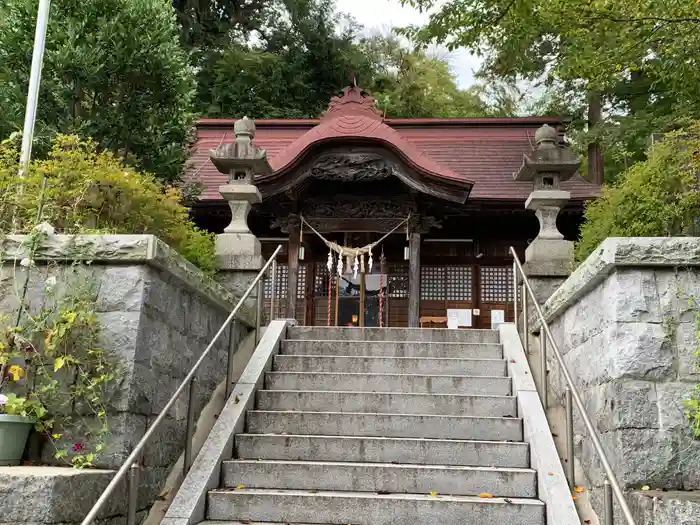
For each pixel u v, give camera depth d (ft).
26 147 22.24
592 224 22.85
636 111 55.01
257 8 82.17
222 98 71.15
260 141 48.11
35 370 14.25
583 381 16.81
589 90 55.36
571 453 15.53
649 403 13.65
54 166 18.25
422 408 19.33
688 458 13.29
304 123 49.19
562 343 19.39
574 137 54.60
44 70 25.46
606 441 14.56
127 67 26.27
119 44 25.79
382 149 33.65
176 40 28.73
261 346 22.41
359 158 33.63
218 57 72.90
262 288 24.58
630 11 26.61
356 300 40.96
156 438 15.56
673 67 29.04
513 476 15.96
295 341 23.22
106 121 26.48
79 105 26.91
